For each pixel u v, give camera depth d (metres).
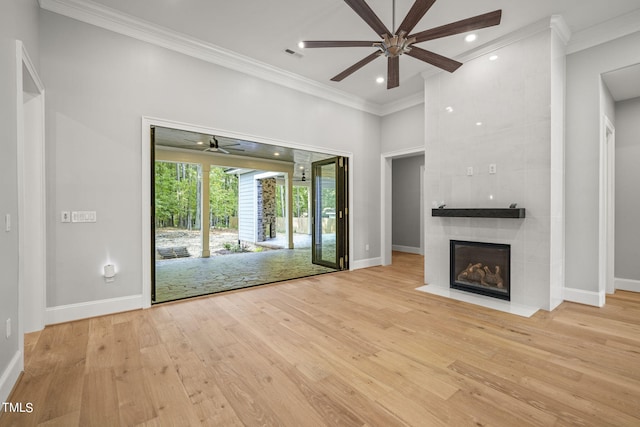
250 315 3.01
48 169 2.72
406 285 4.20
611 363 2.06
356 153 5.34
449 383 1.83
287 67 4.12
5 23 1.77
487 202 3.54
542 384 1.82
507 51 3.37
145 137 3.20
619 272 3.91
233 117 3.84
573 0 2.78
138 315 3.00
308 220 13.01
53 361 2.08
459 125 3.80
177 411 1.57
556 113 3.19
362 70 4.19
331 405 1.62
